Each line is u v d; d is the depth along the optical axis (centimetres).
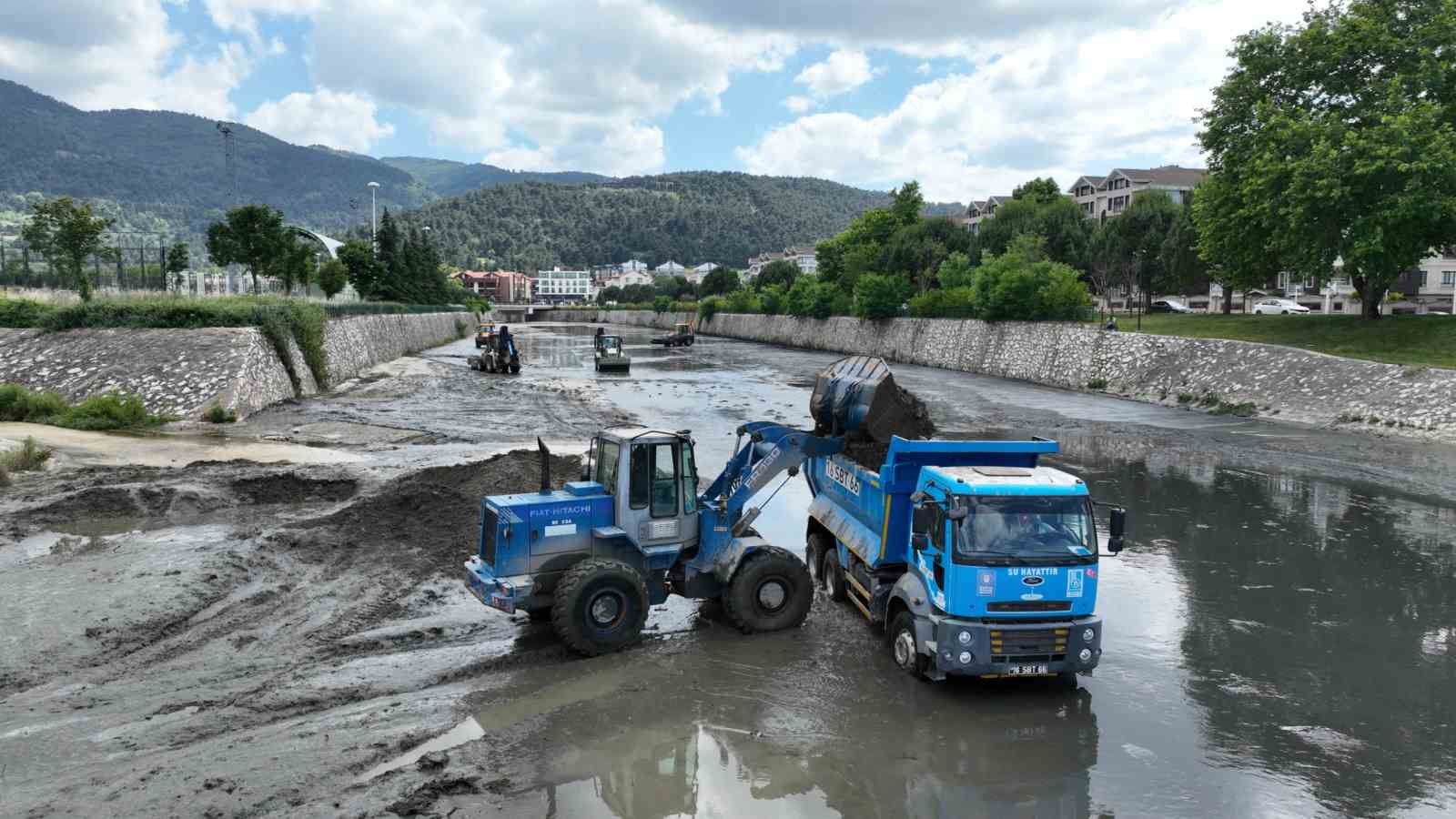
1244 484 2184
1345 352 3541
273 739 824
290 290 5419
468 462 2189
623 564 1075
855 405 1253
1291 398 3397
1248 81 4138
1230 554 1570
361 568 1398
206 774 750
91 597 1185
